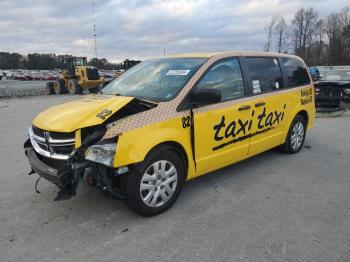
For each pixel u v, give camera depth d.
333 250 3.40
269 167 5.93
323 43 70.38
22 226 3.95
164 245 3.53
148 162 3.97
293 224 3.92
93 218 4.12
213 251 3.41
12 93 29.33
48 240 3.65
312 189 4.96
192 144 4.44
